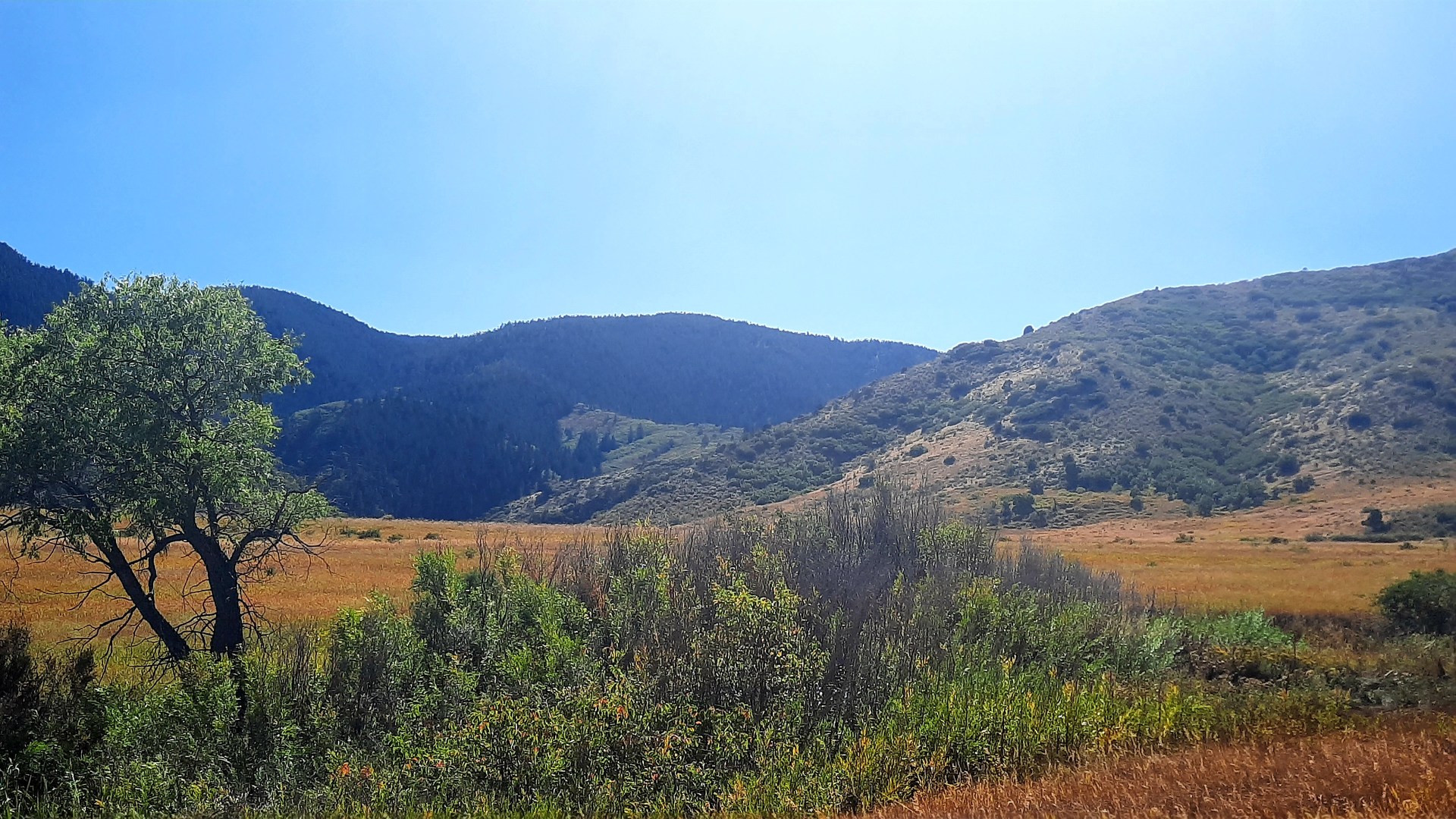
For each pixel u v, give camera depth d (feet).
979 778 31.78
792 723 35.55
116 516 52.39
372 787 33.04
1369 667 56.03
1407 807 21.13
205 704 37.50
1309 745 31.14
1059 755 33.35
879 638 42.01
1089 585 71.87
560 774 32.83
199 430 55.88
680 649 41.16
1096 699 37.76
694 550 56.49
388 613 45.39
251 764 36.04
